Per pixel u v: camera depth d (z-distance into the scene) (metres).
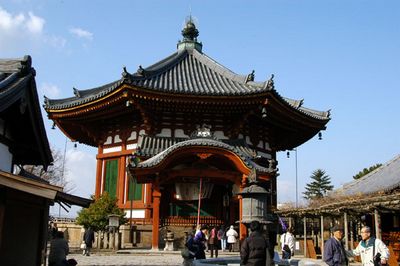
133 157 29.62
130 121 40.22
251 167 29.86
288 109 38.78
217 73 43.78
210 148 29.66
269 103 36.12
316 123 42.66
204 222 35.16
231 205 36.31
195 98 35.59
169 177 30.56
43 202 15.89
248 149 37.47
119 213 34.25
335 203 29.55
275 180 43.09
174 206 37.16
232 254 30.17
